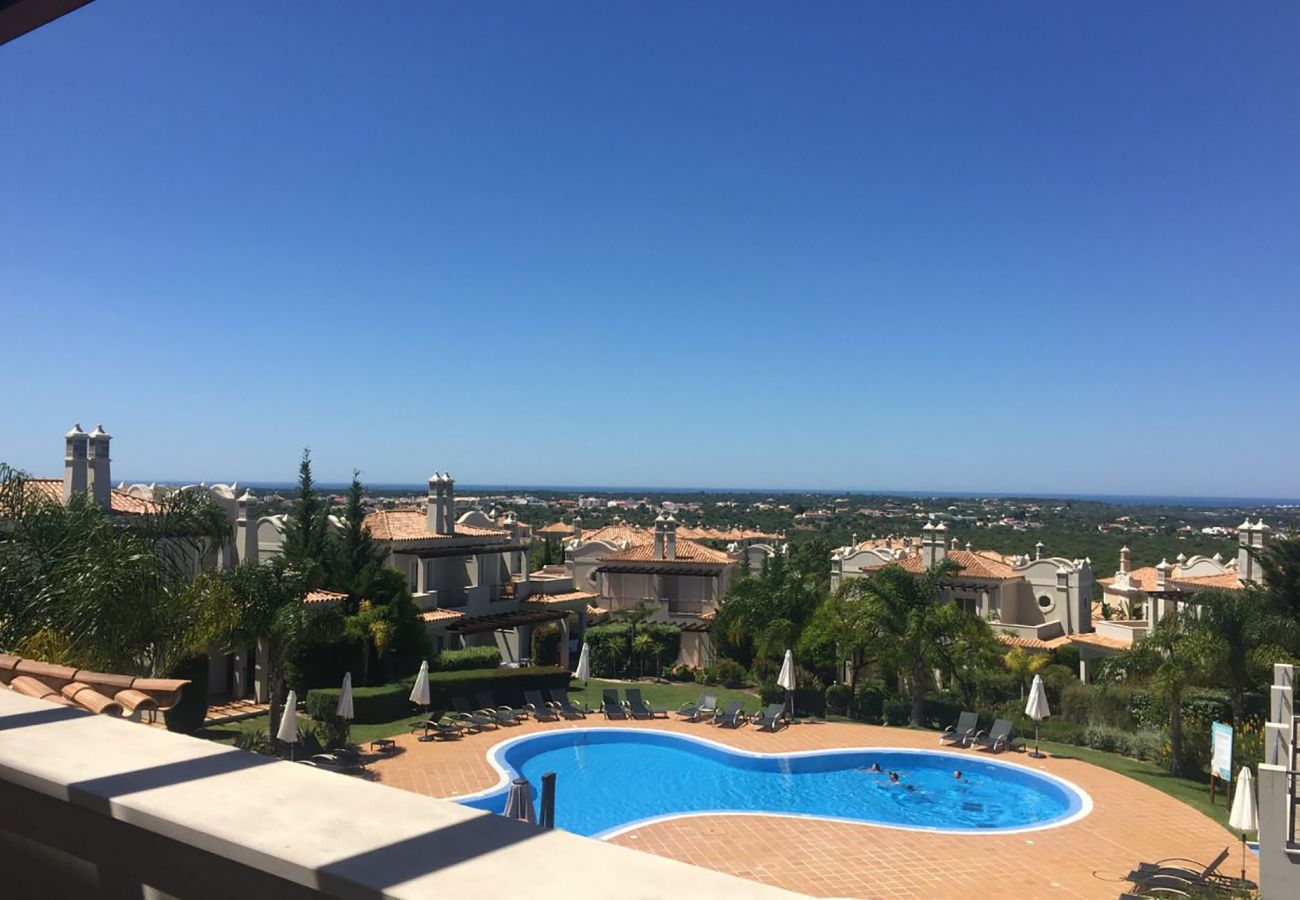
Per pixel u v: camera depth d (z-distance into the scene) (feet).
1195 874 58.13
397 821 7.84
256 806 8.19
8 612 48.52
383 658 119.24
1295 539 113.91
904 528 523.29
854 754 95.81
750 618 136.36
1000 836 70.85
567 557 200.54
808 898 6.43
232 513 117.91
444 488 155.33
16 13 12.34
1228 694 100.83
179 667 86.53
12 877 9.95
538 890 6.47
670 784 88.17
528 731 101.30
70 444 97.25
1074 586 157.99
